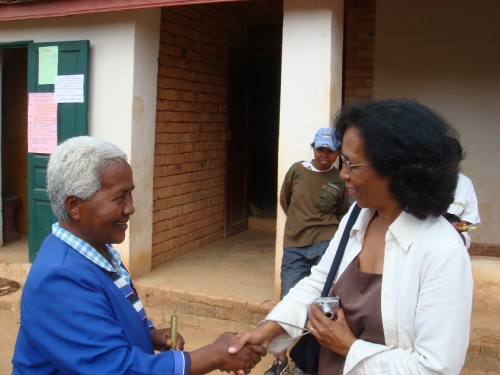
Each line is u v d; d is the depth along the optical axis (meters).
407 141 1.58
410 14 5.81
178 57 5.67
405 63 5.88
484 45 5.67
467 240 3.33
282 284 4.01
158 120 5.42
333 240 2.09
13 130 7.07
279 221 4.51
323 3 4.24
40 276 1.65
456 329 1.57
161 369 1.71
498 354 3.96
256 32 7.18
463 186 3.68
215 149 6.60
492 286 4.41
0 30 5.55
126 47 4.95
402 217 1.70
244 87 7.12
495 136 5.74
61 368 1.62
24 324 1.67
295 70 4.36
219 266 5.67
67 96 5.16
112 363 1.62
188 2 4.41
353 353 1.71
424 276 1.62
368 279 1.78
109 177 1.76
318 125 4.32
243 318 4.64
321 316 1.81
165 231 5.71
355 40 5.98
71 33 5.20
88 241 1.80
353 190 1.76
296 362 2.09
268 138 9.46
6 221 6.66
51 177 1.76
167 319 4.91
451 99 5.81
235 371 1.91
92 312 1.64
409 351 1.64
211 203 6.62
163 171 5.58
